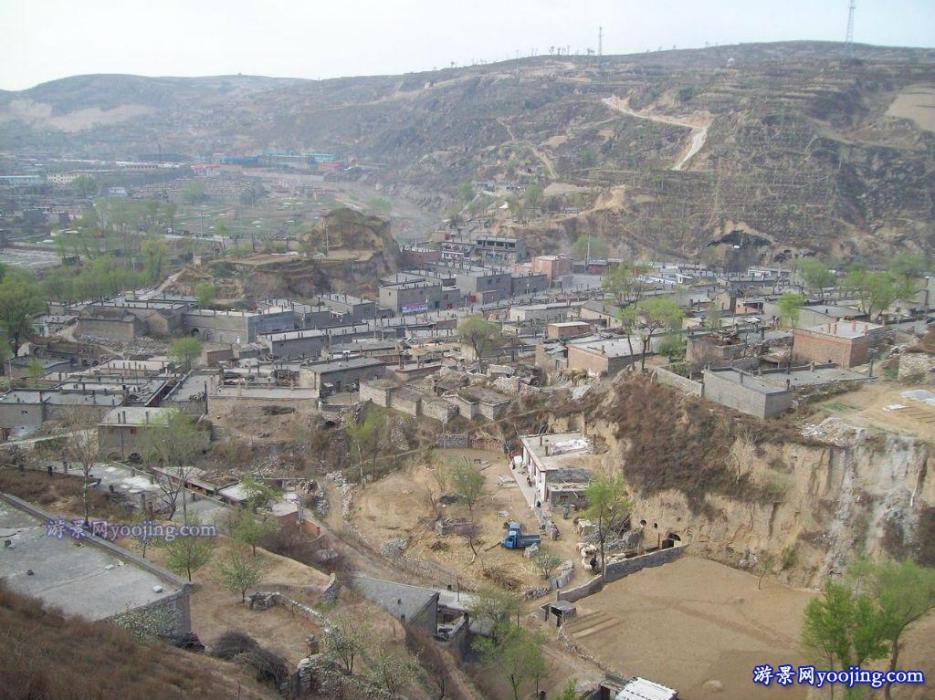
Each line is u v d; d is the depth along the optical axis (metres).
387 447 132.12
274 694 58.81
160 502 99.31
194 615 72.81
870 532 90.44
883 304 152.50
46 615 58.84
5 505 81.94
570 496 112.19
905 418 98.62
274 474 125.19
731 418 105.69
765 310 180.75
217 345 191.75
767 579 95.50
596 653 82.56
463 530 107.75
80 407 133.75
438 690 68.81
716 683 77.75
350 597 80.19
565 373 145.12
